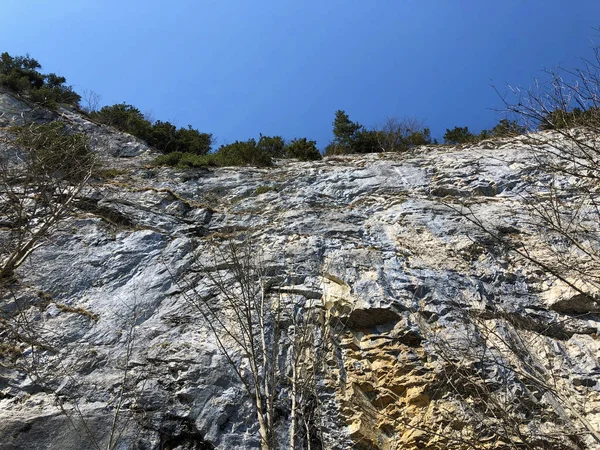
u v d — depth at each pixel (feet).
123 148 61.46
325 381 27.89
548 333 30.48
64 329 30.40
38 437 24.50
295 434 22.79
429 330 30.19
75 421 25.29
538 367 27.55
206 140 70.95
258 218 42.32
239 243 37.35
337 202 45.93
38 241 34.40
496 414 25.21
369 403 27.68
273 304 31.48
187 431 25.77
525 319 30.96
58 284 33.65
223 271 34.55
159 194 45.42
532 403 26.02
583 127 29.48
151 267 35.65
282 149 70.23
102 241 37.58
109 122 65.62
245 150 59.67
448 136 68.28
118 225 39.81
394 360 28.86
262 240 38.17
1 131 46.80
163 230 40.60
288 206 44.78
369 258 35.45
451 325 30.30
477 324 30.01
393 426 26.78
